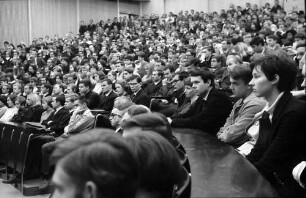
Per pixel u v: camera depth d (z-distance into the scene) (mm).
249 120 3471
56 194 840
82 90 8516
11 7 20422
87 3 22703
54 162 850
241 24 15445
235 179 1925
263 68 2557
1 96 9852
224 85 6246
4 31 20328
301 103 2398
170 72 8805
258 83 2588
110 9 23688
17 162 6637
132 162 878
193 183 1847
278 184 2387
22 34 20609
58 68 13977
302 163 2256
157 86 8586
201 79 4578
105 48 16391
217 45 11094
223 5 21688
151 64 10430
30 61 16266
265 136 2623
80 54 16141
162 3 23719
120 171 840
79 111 7000
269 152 2355
